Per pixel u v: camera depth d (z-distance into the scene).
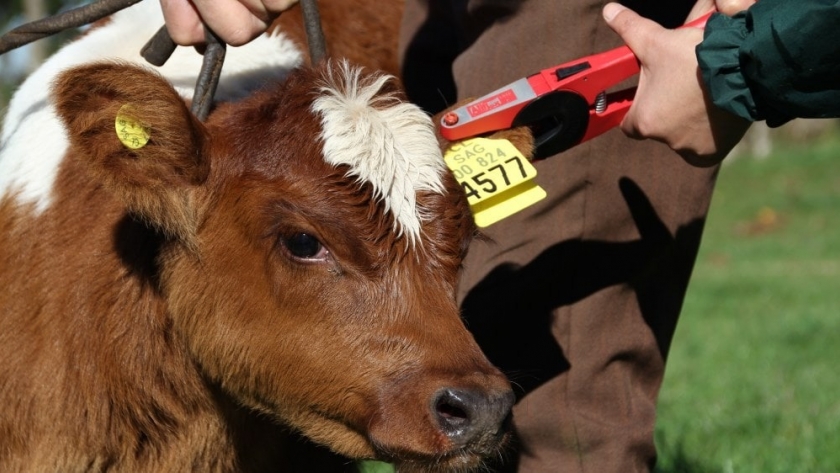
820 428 5.57
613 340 3.38
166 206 2.90
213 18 2.99
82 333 3.13
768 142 26.61
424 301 2.79
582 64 2.96
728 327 9.88
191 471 3.28
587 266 3.35
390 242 2.79
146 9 3.74
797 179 22.31
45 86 3.55
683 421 5.98
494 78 3.41
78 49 3.64
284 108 2.93
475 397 2.63
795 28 2.45
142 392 3.16
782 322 9.77
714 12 2.76
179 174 2.90
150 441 3.22
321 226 2.79
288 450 3.50
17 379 3.15
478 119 2.98
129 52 3.58
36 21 3.22
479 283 3.42
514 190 3.00
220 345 2.98
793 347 8.66
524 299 3.39
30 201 3.28
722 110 2.72
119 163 2.81
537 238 3.34
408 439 2.70
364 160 2.81
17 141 3.46
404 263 2.80
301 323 2.85
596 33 3.28
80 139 2.78
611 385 3.40
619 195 3.32
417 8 3.98
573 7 3.28
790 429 5.66
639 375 3.48
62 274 3.16
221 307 2.96
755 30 2.53
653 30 2.82
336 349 2.81
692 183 3.40
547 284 3.37
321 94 2.92
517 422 3.40
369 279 2.79
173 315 3.06
